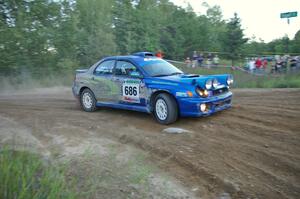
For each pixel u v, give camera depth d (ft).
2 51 54.39
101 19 88.84
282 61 57.11
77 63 69.41
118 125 21.47
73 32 68.39
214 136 18.15
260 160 14.47
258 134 18.07
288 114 21.81
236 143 16.79
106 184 12.37
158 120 21.44
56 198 10.14
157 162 14.70
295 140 16.70
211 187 12.28
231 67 61.57
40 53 60.70
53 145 17.21
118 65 24.23
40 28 61.00
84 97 26.94
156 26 127.34
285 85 41.81
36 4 60.18
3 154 12.09
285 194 11.56
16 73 56.70
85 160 14.79
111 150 16.29
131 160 14.69
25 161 13.11
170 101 20.57
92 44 78.84
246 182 12.50
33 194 10.17
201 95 19.99
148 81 21.75
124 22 115.14
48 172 11.57
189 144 16.87
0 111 27.86
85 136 18.95
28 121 23.03
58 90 46.47
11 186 10.13
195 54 74.23
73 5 69.97
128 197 11.47
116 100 24.32
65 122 22.54
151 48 121.49
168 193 11.83
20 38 56.08
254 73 55.93
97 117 24.20
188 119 21.97
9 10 59.57
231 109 24.25
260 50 146.30
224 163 14.29
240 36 115.85
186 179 12.97
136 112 25.34
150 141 17.49
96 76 25.66
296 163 13.92
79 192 11.59
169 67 23.86
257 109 23.85
